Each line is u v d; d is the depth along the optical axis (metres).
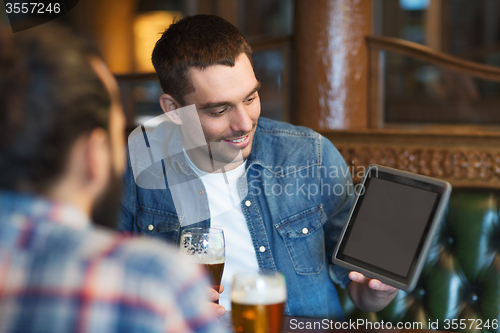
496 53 6.01
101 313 0.40
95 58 0.46
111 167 0.46
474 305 1.42
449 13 6.43
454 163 1.69
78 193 0.45
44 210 0.43
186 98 1.13
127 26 5.46
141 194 1.28
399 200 0.85
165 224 1.25
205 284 0.47
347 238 0.89
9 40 0.43
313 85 2.35
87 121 0.43
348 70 2.34
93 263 0.42
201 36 1.10
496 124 4.52
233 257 1.21
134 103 2.67
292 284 1.20
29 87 0.41
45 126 0.41
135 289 0.41
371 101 2.42
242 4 6.29
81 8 5.06
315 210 1.24
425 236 0.79
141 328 0.40
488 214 1.40
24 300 0.40
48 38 0.44
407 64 4.83
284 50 2.46
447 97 4.68
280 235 1.22
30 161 0.42
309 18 2.31
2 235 0.42
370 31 2.41
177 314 0.43
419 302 1.48
